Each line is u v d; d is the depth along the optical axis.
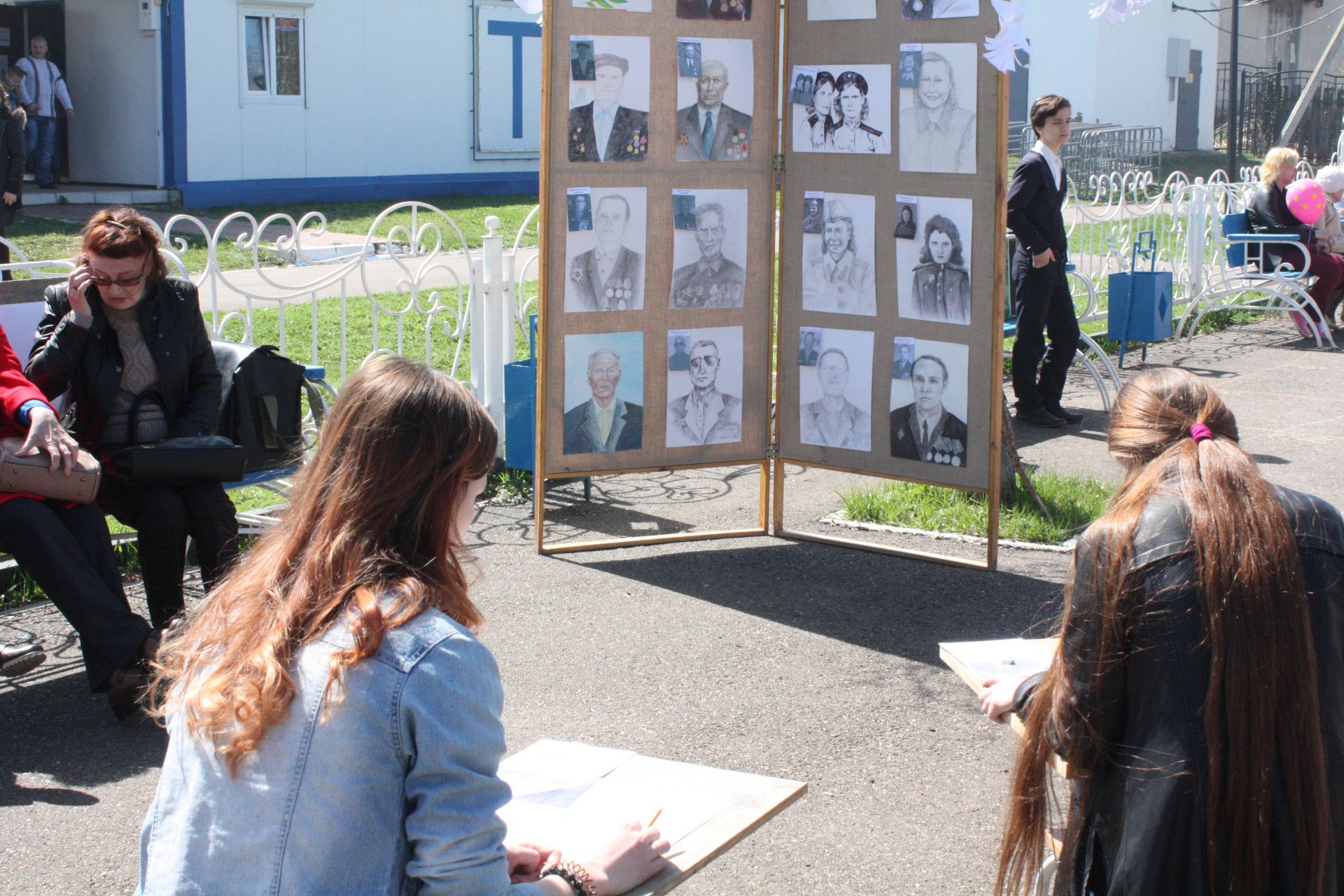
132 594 5.16
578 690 4.39
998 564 5.75
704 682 4.46
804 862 3.38
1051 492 6.54
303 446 5.15
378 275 13.32
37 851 3.34
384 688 1.61
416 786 1.62
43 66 17.12
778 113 5.88
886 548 5.86
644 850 1.94
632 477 7.32
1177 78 31.55
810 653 4.73
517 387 6.71
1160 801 1.94
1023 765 2.22
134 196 17.30
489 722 1.67
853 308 5.79
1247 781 1.89
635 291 5.76
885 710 4.27
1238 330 12.17
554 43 5.43
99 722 4.11
